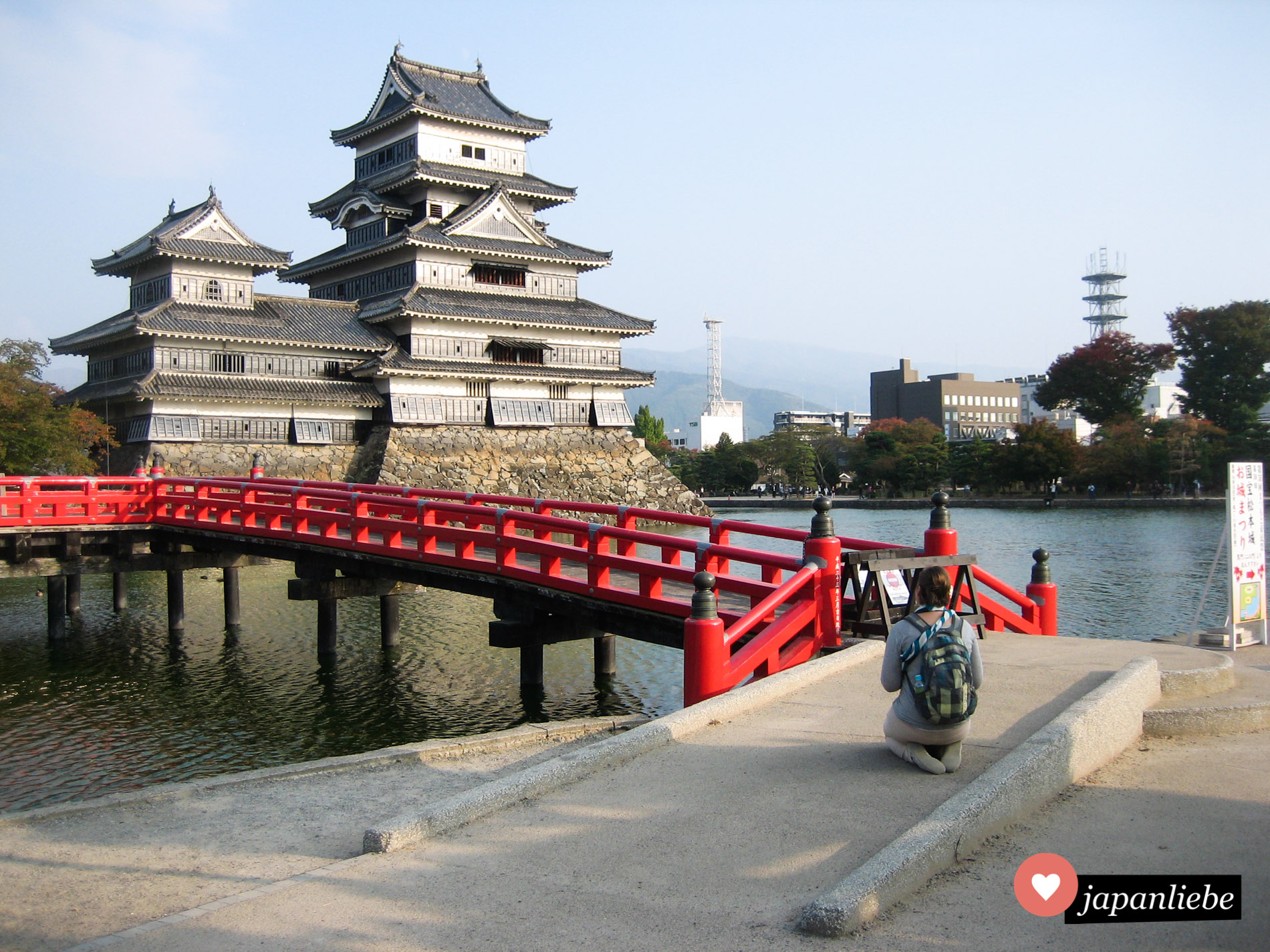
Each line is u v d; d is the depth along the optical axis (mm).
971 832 6113
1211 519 71562
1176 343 102562
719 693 10164
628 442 77250
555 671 23969
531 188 73562
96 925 5977
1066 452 96375
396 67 72875
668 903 5535
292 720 19953
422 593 37188
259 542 26250
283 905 5766
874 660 11141
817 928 5117
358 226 73438
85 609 33875
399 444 64750
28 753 17625
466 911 5559
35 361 51344
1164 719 8469
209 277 60969
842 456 133750
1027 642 11812
